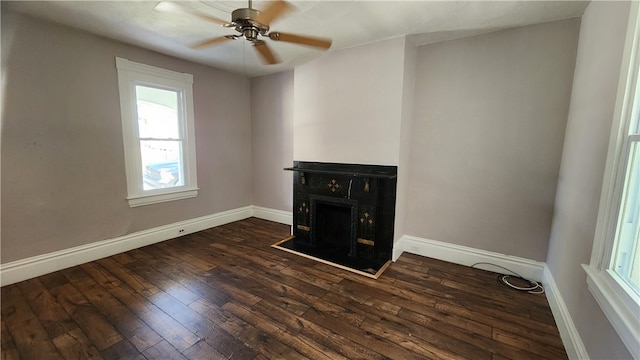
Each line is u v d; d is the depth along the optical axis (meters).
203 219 4.15
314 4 2.16
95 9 2.31
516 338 1.89
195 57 3.56
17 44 2.42
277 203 4.59
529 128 2.59
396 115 2.86
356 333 1.93
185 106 3.75
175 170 3.80
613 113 1.42
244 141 4.67
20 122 2.48
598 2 1.86
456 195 3.00
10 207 2.48
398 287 2.54
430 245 3.19
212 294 2.40
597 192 1.54
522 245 2.72
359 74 3.04
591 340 1.45
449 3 2.13
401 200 3.10
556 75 2.44
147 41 3.03
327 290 2.48
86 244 2.97
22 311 2.12
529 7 2.18
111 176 3.11
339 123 3.24
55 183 2.72
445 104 2.97
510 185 2.72
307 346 1.80
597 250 1.45
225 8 2.26
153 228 3.57
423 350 1.77
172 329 1.95
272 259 3.13
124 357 1.69
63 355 1.70
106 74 2.98
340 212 3.43
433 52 2.98
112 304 2.23
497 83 2.69
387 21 2.45
